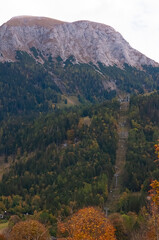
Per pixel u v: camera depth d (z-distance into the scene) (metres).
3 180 136.38
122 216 71.62
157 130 152.50
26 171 138.88
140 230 57.00
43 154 149.50
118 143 150.88
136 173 118.19
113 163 134.62
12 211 110.31
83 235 43.94
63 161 136.25
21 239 56.47
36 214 97.88
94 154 135.88
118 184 120.19
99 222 49.34
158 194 29.11
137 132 152.88
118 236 63.09
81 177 121.25
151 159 126.88
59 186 119.69
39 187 125.00
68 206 98.88
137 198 94.69
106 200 109.12
